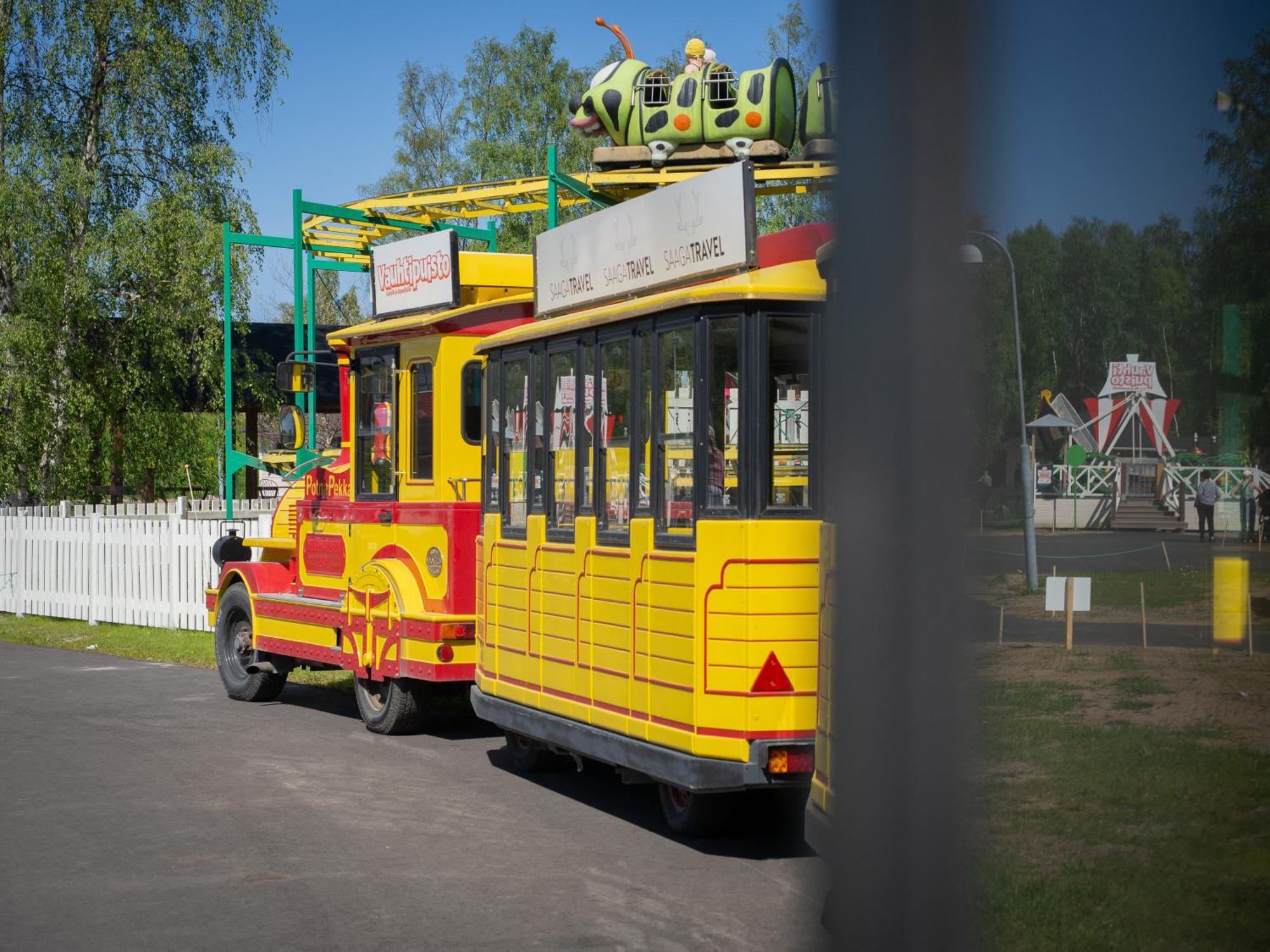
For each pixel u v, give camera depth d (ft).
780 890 20.68
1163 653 9.99
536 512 27.99
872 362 13.73
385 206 56.13
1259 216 9.40
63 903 20.21
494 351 30.27
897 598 13.55
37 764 31.14
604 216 26.02
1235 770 9.62
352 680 46.78
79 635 60.70
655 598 23.22
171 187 96.17
